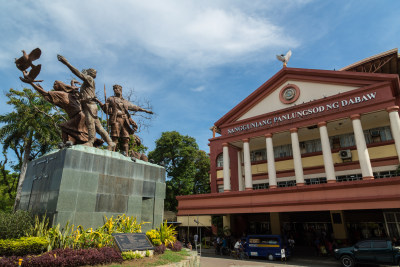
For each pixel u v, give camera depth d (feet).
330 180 60.03
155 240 33.06
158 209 39.40
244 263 55.26
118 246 27.55
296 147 67.36
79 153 31.27
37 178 33.76
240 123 79.77
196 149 124.88
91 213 30.68
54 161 31.65
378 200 50.39
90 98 37.37
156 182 40.22
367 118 65.77
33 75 33.76
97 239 27.89
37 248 24.27
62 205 28.25
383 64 73.82
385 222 61.72
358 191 53.16
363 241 48.62
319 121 65.92
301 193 59.72
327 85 71.10
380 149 67.82
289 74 77.92
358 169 69.10
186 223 100.53
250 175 72.64
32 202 32.81
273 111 75.00
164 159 119.96
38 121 74.84
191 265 32.37
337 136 76.07
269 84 80.64
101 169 33.04
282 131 70.95
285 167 81.92
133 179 36.73
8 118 73.67
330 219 74.74
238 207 66.64
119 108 44.09
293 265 52.29
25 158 72.02
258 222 84.74
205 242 88.84
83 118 37.86
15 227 25.82
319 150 78.54
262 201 64.03
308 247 73.10
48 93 35.22
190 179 115.75
